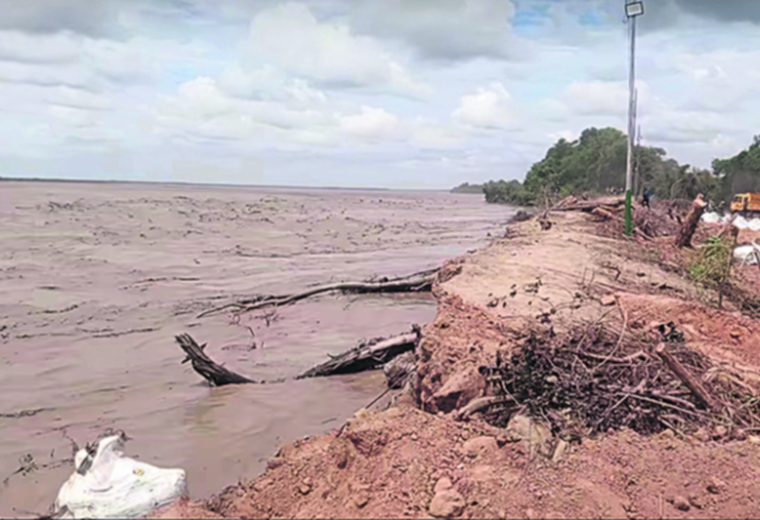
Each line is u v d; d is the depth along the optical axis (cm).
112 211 4372
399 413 569
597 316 933
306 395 869
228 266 2186
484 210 8238
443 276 1511
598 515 432
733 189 5891
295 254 2670
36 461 632
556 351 679
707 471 497
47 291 1603
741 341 862
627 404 599
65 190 8219
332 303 1562
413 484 461
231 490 504
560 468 490
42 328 1230
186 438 702
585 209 2605
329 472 486
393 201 11262
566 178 7950
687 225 1752
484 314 959
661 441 545
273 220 4609
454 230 4462
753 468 504
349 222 4859
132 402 827
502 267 1391
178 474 488
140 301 1528
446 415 590
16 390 866
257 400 841
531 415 563
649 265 1446
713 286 1201
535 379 619
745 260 1546
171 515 420
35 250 2356
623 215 2319
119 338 1170
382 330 1290
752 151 6025
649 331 826
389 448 507
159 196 7031
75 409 794
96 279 1812
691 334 877
